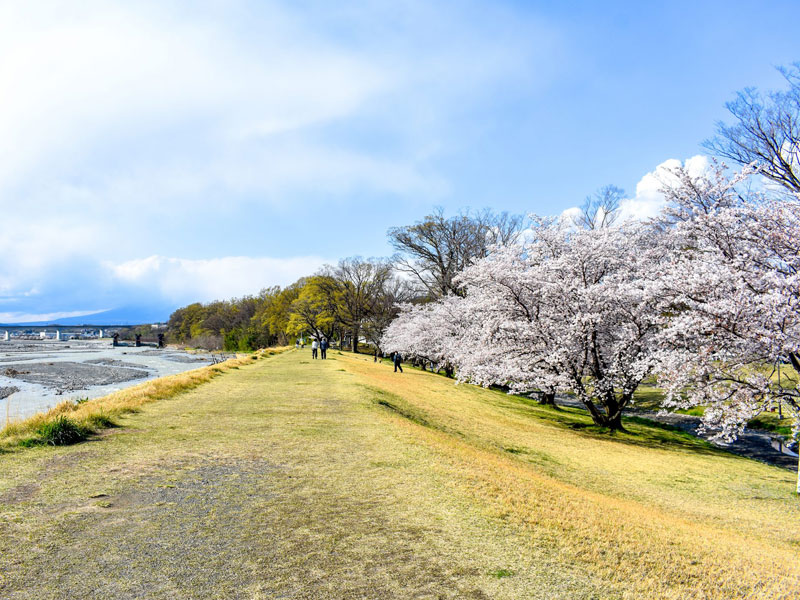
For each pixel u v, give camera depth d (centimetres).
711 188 1700
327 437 1130
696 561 658
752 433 2498
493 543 602
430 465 924
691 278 1507
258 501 709
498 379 2358
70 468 823
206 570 504
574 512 785
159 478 794
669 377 1598
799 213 1486
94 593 454
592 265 2211
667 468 1564
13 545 541
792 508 1209
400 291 7556
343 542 581
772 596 563
